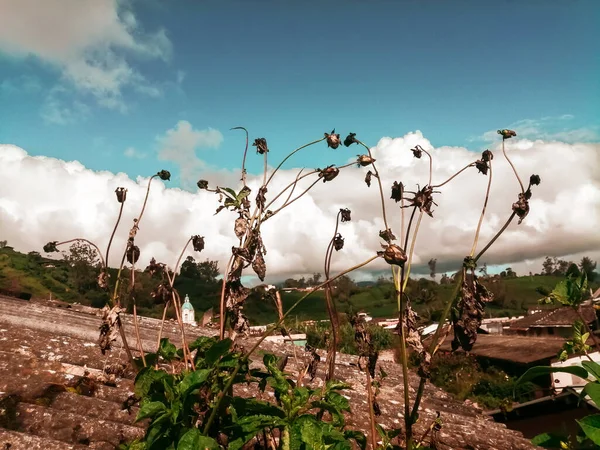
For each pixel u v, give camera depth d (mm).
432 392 6387
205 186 1996
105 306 2006
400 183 1785
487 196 1744
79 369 3820
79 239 2018
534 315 35844
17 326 5449
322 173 1971
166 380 1748
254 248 1957
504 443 4160
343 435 1708
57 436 2648
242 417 1686
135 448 1713
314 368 2191
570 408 10031
